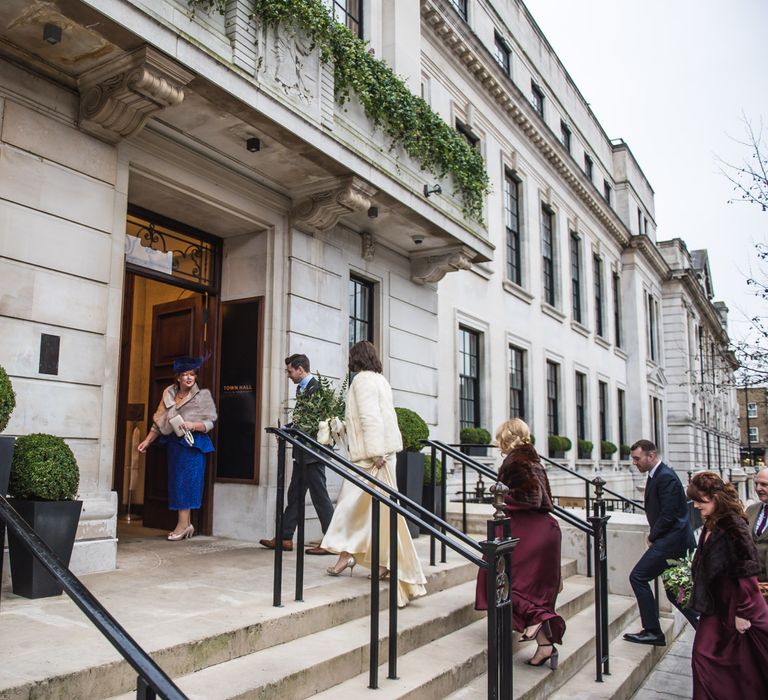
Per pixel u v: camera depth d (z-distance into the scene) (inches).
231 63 224.8
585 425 804.0
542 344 674.8
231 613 159.2
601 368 876.6
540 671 190.4
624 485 893.8
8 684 107.0
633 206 1082.7
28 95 207.2
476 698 162.1
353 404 207.5
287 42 256.2
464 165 398.6
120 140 232.2
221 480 297.7
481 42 554.3
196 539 281.9
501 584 145.0
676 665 248.2
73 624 142.3
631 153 1100.5
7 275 197.0
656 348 1182.9
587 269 850.8
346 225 351.6
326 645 158.6
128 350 351.9
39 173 207.8
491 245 417.4
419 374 411.8
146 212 281.3
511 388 615.2
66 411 208.5
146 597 172.1
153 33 199.6
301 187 303.1
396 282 397.1
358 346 217.0
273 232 305.9
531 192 681.6
